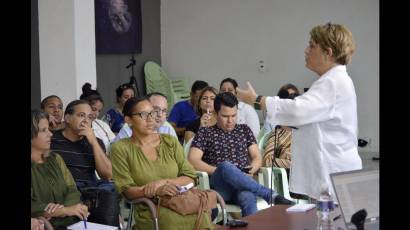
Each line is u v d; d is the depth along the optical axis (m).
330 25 2.79
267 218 2.69
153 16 9.23
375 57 7.99
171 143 3.73
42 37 6.32
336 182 2.22
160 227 3.46
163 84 9.02
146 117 3.63
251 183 4.27
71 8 6.25
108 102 8.45
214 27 9.02
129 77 8.80
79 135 4.08
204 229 3.50
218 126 4.61
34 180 3.30
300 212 2.80
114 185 3.75
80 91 6.34
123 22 8.61
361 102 8.10
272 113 2.79
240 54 8.88
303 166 2.85
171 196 3.46
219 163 4.47
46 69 6.34
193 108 6.61
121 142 3.65
